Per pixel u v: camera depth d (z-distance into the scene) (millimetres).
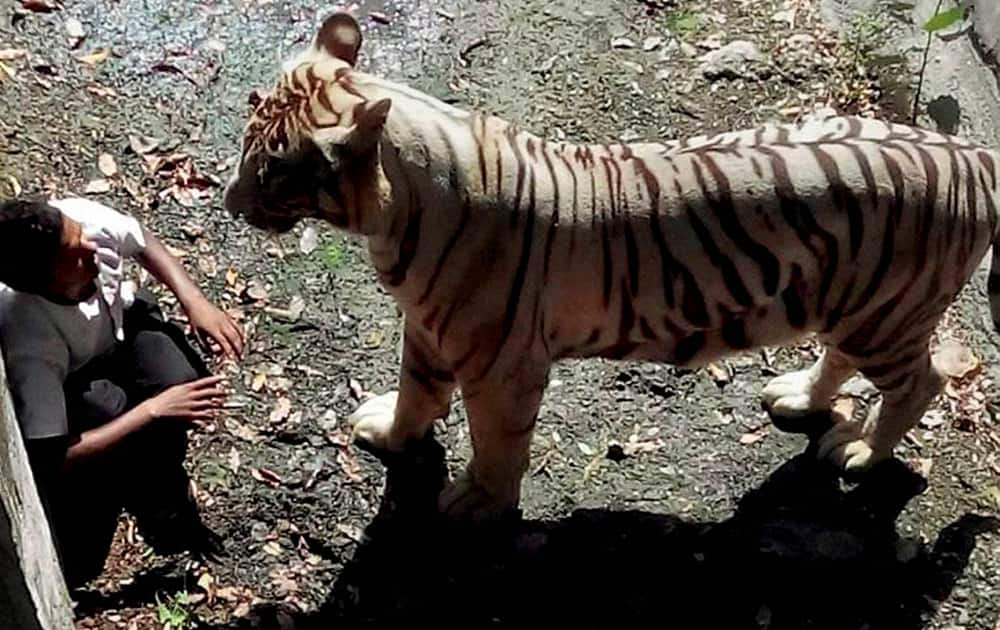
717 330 4152
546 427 4664
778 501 4547
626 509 4520
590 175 3982
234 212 3889
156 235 4957
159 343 4477
